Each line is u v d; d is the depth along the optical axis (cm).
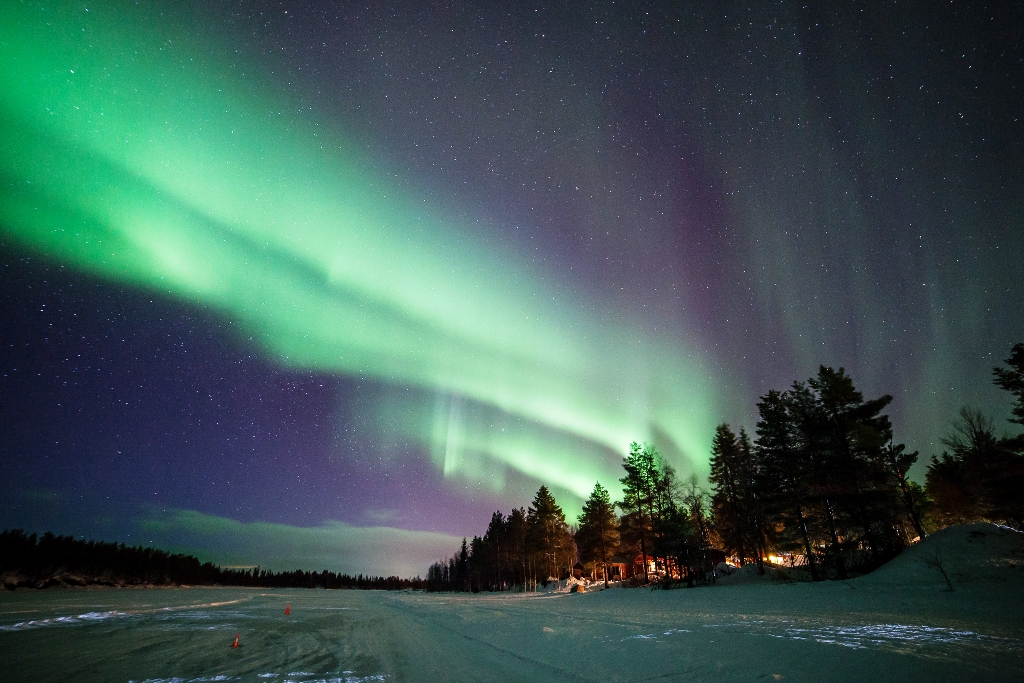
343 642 1916
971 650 984
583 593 5134
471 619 2578
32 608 4188
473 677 1131
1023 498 3106
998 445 3347
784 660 994
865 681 812
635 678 984
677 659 1105
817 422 3909
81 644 1962
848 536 3703
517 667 1210
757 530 4800
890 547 3491
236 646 1845
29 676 1328
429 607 4128
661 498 5512
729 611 2220
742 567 4606
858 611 1916
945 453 4812
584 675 1057
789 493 4072
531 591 7875
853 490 3566
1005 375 3144
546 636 1639
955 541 2847
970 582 2339
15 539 9519
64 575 10019
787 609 2162
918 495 5016
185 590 12288
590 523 6775
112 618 3247
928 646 1028
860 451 3669
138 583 12044
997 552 2597
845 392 3812
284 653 1652
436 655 1480
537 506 8594
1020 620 1508
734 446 5253
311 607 4703
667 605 2809
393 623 2755
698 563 4606
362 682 1128
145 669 1392
